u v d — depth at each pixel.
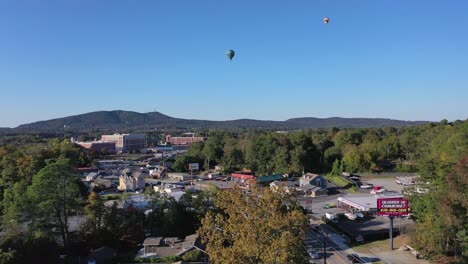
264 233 29.44
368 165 139.12
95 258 54.31
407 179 120.50
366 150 143.25
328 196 107.12
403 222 73.94
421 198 59.25
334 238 67.94
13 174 89.69
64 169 58.12
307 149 146.62
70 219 73.06
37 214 55.41
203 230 32.34
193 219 66.06
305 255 30.59
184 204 68.88
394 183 120.88
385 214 60.41
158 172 152.88
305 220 30.30
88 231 61.75
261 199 31.06
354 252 59.78
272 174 138.12
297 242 29.42
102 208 63.53
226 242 42.75
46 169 56.94
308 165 144.25
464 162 50.91
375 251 59.81
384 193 102.62
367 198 90.56
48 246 49.66
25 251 46.50
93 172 151.62
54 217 58.16
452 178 49.94
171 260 52.78
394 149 153.25
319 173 145.12
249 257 29.00
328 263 55.56
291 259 28.67
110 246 59.66
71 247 58.25
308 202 92.50
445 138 121.00
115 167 174.38
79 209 62.00
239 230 30.27
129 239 60.59
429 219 54.00
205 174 149.62
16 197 62.56
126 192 118.50
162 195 78.50
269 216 30.44
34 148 147.62
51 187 56.66
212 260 32.22
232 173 144.00
